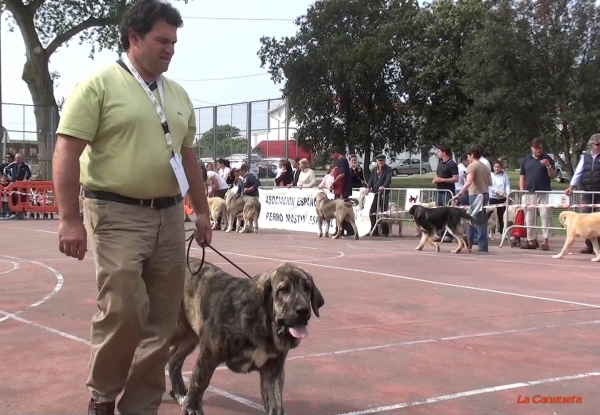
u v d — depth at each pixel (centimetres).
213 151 2658
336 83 4491
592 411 487
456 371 580
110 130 392
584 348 658
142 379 422
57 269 1136
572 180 1494
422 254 1410
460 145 3925
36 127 3066
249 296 412
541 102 3506
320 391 524
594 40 3481
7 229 1952
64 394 509
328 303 858
